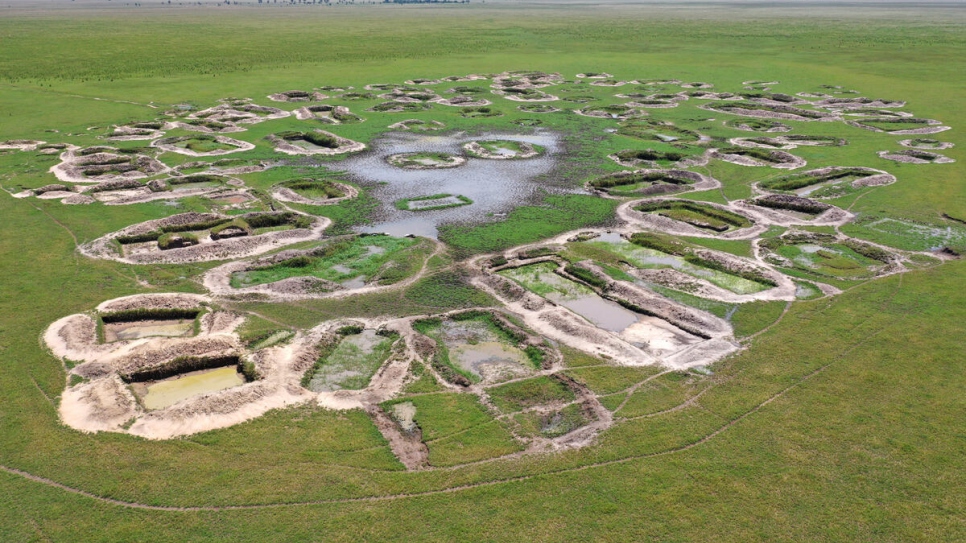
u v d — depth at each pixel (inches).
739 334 916.0
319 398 775.7
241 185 1539.1
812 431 718.5
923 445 695.7
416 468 667.4
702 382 807.1
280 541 577.6
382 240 1238.3
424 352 864.9
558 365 840.9
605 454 685.9
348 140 1935.3
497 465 670.5
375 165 1728.6
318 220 1336.1
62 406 746.8
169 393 789.2
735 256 1162.6
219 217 1316.4
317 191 1529.3
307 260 1136.8
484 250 1205.1
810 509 615.5
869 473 658.8
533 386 801.6
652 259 1178.6
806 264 1147.3
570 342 891.4
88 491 629.9
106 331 921.5
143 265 1115.9
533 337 898.7
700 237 1266.0
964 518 603.5
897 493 633.6
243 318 944.3
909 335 904.3
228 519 601.0
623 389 794.2
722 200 1469.0
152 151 1788.9
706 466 669.3
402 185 1567.4
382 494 632.4
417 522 599.8
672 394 784.9
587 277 1080.2
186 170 1635.1
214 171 1636.3
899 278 1081.4
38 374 804.0
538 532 589.6
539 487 642.2
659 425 730.8
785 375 819.4
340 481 647.8
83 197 1419.8
